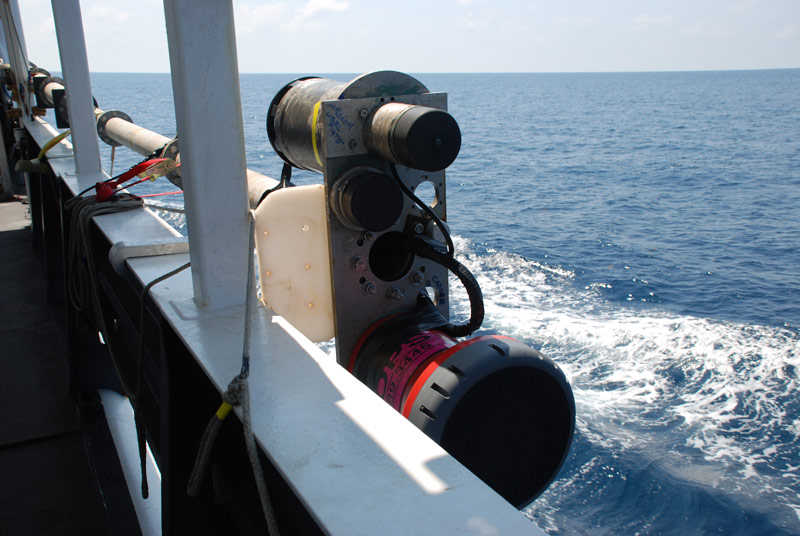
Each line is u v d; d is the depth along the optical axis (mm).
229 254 1838
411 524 906
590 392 19125
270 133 2393
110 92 168875
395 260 2305
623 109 139875
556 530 14359
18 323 3998
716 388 19219
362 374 2090
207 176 1767
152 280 2033
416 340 1984
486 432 1784
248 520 1422
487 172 59531
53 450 2824
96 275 2672
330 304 2152
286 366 1456
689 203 46438
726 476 15719
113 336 2820
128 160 47156
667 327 23109
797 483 15289
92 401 3031
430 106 2092
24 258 5191
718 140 83625
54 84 6727
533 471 1903
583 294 26703
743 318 24156
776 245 35188
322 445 1121
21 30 7234
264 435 1159
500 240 34781
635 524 14516
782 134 90062
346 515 927
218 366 1464
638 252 32938
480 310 2010
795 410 18000
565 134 90875
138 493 2555
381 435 1150
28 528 2367
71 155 4426
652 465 16094
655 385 19328
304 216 2025
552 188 51875
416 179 2150
